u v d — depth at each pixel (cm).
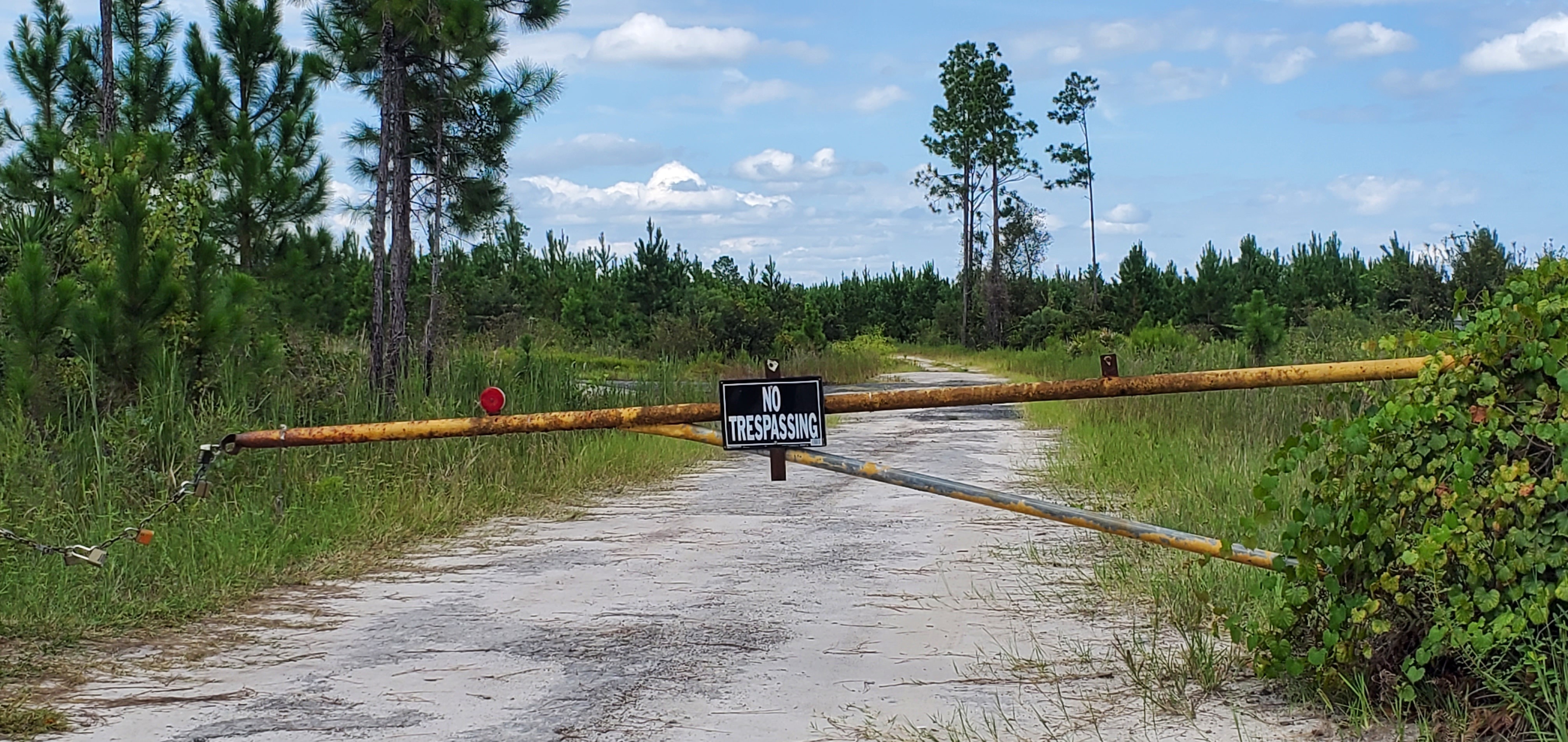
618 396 1628
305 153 1928
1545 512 445
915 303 8388
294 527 898
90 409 1012
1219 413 1509
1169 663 569
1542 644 435
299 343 1416
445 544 941
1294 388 1467
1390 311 2330
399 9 1373
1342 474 484
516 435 1255
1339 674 490
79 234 1212
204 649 628
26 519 809
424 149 1928
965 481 1271
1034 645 622
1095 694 537
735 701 536
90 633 655
